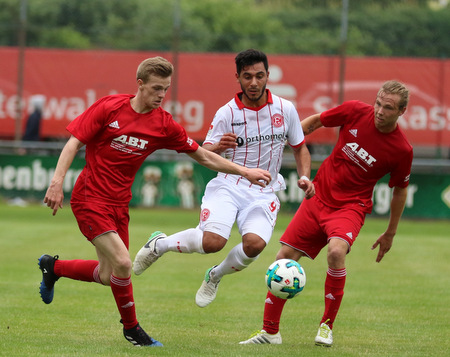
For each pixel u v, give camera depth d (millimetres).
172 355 17891
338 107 21391
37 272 31250
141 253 21312
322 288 29594
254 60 20203
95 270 20344
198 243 20531
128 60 59125
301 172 21406
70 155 18391
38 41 73125
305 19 79250
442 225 55875
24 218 52156
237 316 23766
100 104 18812
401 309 25453
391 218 21594
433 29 74250
